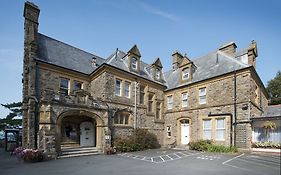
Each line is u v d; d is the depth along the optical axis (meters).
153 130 22.98
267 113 20.02
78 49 22.55
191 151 18.41
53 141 13.96
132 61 22.27
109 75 19.22
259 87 20.84
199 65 24.12
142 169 10.31
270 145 16.66
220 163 11.96
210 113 20.02
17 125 35.22
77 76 19.42
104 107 17.67
